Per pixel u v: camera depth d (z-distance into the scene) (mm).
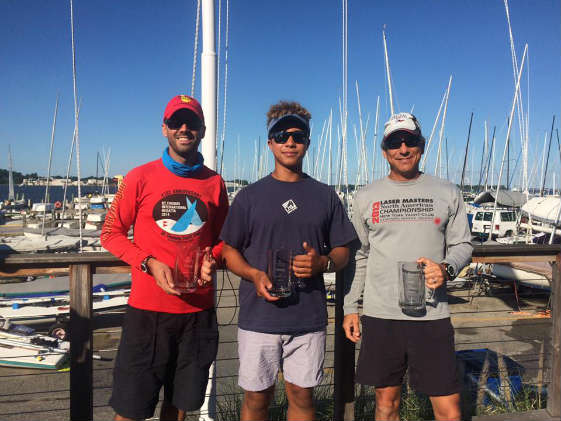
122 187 2346
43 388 5750
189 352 2365
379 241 2590
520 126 15398
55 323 7941
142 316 2303
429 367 2482
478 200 21594
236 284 10852
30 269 2477
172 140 2354
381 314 2549
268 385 2309
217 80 3232
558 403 3037
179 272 2221
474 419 3020
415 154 2561
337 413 3008
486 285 11562
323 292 2389
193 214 2365
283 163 2314
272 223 2275
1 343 6379
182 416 2488
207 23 3150
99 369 6359
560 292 3068
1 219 24922
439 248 2521
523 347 7445
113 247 2289
